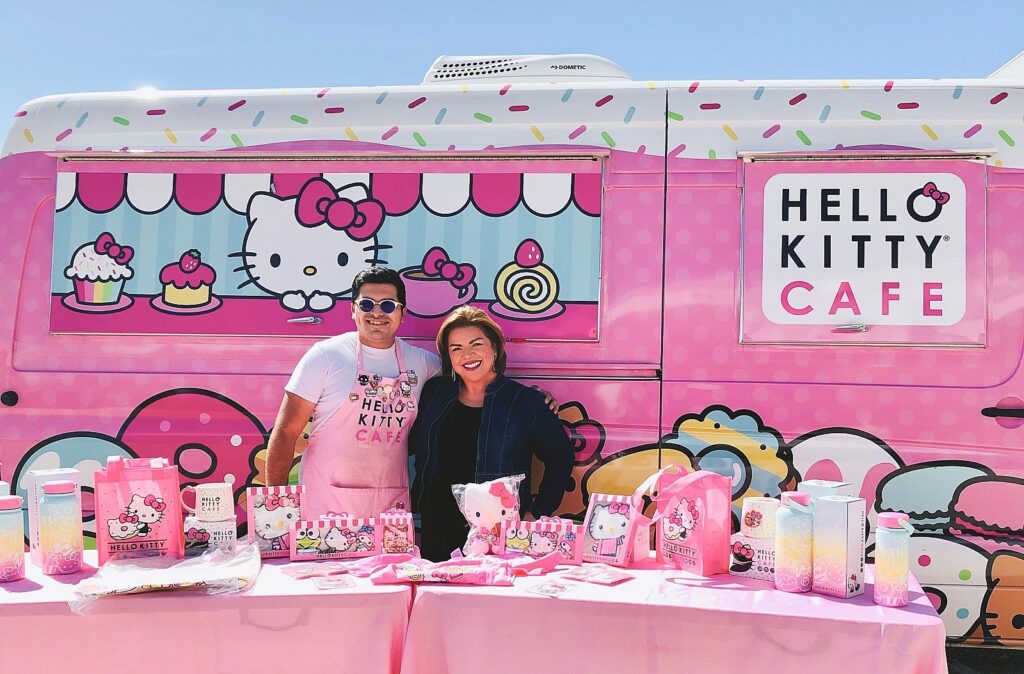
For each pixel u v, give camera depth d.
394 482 3.08
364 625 2.34
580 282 3.18
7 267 3.33
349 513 3.01
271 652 2.33
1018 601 2.98
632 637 2.29
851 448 3.04
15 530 2.48
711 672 2.26
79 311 3.31
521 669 2.33
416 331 3.26
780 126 3.13
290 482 3.29
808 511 2.42
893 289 3.04
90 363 3.29
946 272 3.03
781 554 2.43
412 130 3.26
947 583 3.01
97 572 2.51
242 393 3.25
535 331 3.20
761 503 2.57
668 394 3.13
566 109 3.22
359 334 3.07
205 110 3.33
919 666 2.15
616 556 2.64
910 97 3.10
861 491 3.04
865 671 2.17
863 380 3.04
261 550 2.68
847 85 3.14
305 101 3.32
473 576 2.43
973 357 3.01
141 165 3.33
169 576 2.35
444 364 3.10
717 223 3.13
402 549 2.70
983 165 3.04
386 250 3.26
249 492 2.71
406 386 3.05
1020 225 3.02
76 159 3.34
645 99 3.20
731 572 2.61
